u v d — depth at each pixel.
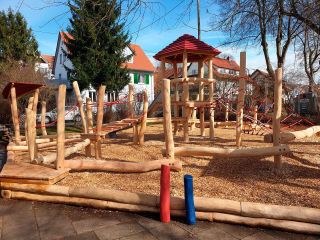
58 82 27.66
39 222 3.90
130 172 5.71
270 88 15.66
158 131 13.74
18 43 24.91
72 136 11.27
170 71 32.03
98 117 6.69
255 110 12.31
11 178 4.79
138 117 9.46
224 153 5.82
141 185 4.95
